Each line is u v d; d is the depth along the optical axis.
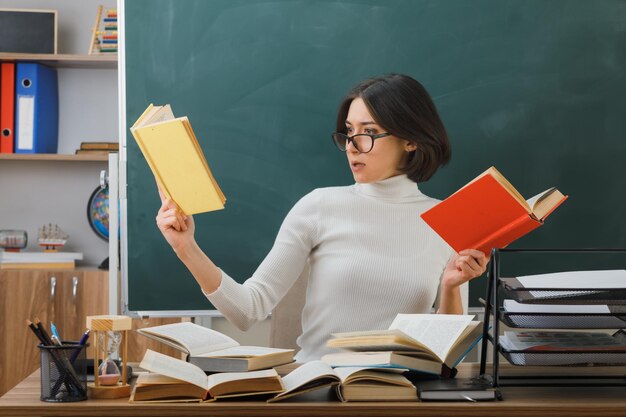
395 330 1.39
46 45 3.34
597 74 2.90
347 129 1.97
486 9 2.88
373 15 2.87
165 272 2.85
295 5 2.86
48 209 3.52
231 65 2.86
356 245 1.94
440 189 2.88
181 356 2.96
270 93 2.87
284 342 2.33
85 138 3.52
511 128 2.89
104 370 1.40
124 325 1.40
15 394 1.39
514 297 1.36
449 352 1.46
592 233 2.90
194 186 1.45
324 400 1.33
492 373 1.54
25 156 3.27
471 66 2.88
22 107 3.32
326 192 2.02
